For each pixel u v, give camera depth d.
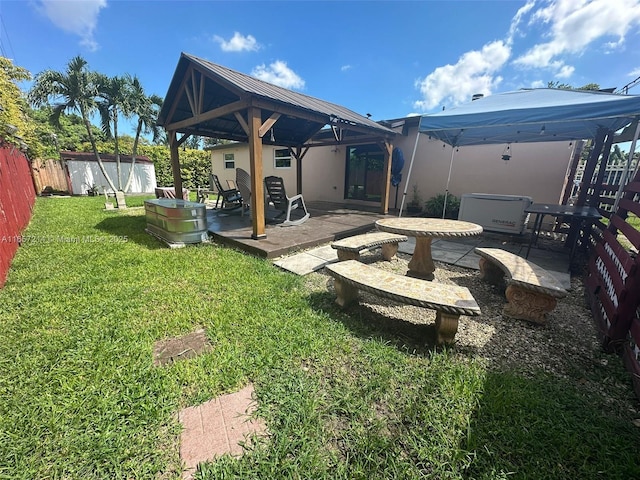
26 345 1.92
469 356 1.91
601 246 3.01
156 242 4.73
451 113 4.05
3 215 3.52
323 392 1.56
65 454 1.20
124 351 1.87
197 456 1.22
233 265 3.59
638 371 1.62
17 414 1.37
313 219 6.60
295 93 6.41
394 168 8.04
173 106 5.72
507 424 1.36
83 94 9.84
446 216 7.07
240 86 3.80
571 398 1.53
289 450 1.24
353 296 2.61
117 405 1.44
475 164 7.00
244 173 5.94
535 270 2.56
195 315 2.36
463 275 3.48
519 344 2.07
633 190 2.41
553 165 5.95
